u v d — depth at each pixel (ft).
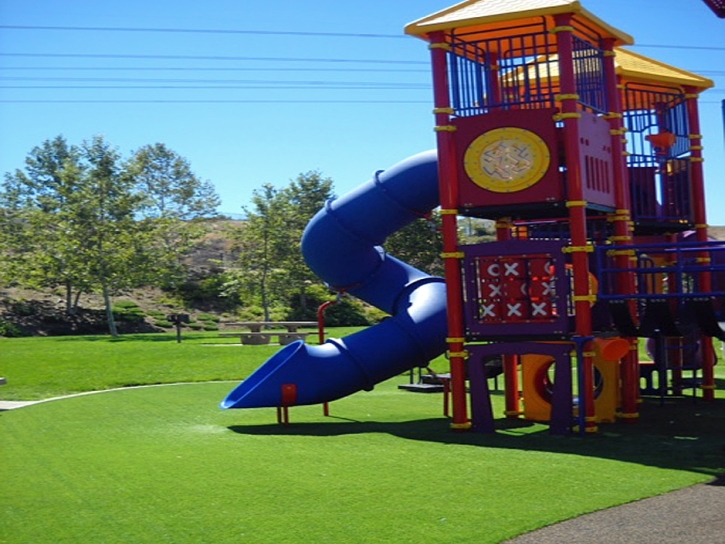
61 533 25.55
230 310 183.42
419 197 50.01
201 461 36.22
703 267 40.93
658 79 55.83
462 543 23.39
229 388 67.92
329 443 40.83
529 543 23.34
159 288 188.96
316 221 52.80
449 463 34.81
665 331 44.50
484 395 44.06
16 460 37.45
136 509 28.09
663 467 33.32
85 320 160.76
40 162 275.80
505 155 43.14
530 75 55.52
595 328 47.24
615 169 47.09
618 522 25.14
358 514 26.73
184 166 265.34
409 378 75.25
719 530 24.09
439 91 44.14
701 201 58.03
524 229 57.57
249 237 168.35
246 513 27.22
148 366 80.64
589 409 42.78
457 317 44.32
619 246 42.73
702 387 57.72
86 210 150.71
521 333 43.04
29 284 157.07
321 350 49.52
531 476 31.76
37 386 69.62
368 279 54.95
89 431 45.93
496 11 42.75
